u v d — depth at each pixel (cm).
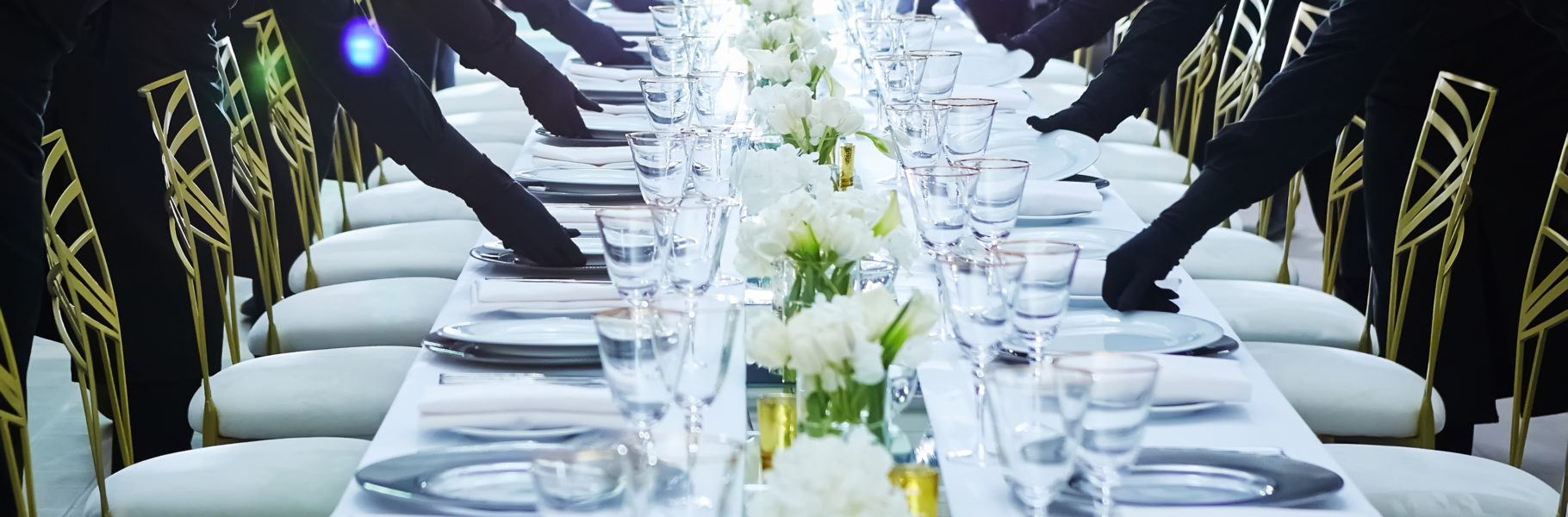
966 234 183
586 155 265
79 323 193
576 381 159
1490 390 299
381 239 314
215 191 248
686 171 192
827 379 121
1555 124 280
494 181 210
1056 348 173
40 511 298
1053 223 240
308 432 217
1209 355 175
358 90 204
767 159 184
